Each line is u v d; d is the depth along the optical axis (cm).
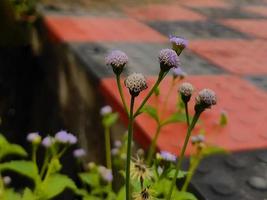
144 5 84
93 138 47
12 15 76
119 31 66
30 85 74
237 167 34
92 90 48
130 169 25
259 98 46
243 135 38
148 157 35
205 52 60
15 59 74
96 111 46
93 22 69
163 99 43
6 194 35
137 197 24
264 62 58
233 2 94
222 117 37
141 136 38
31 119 73
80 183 52
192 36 67
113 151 40
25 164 34
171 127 38
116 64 23
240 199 31
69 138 34
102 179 40
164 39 64
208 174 33
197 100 24
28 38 76
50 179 34
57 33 62
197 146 33
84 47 56
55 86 62
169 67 23
